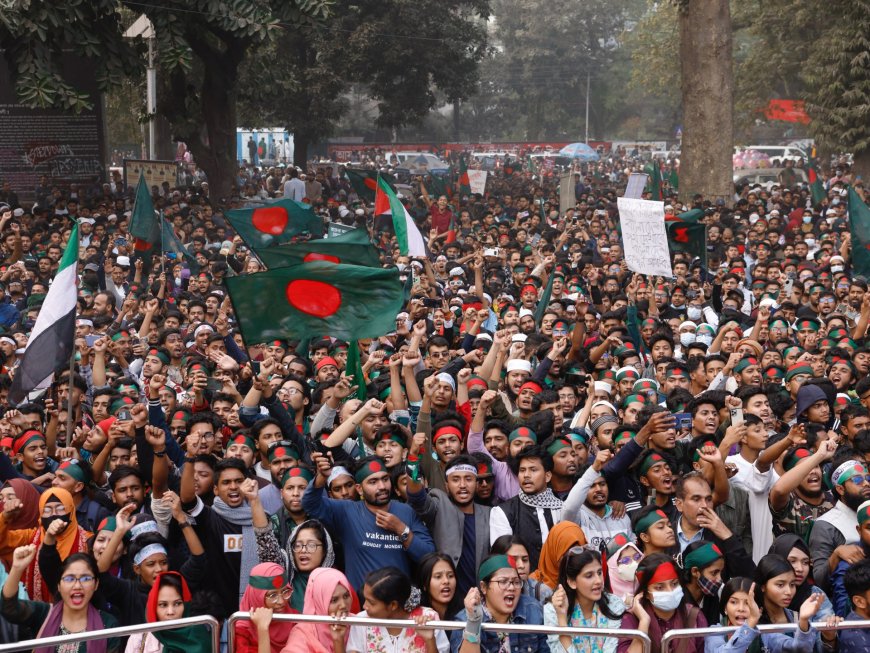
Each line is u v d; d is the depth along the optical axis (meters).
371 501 6.39
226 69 27.45
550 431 7.61
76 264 8.26
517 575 5.62
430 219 24.11
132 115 45.34
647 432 6.83
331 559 6.27
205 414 7.54
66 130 28.83
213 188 28.41
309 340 10.80
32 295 14.23
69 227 20.45
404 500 6.90
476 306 13.00
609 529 6.76
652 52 55.53
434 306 13.73
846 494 6.73
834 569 6.26
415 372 9.50
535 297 14.06
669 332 12.45
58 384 9.34
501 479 7.19
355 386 9.00
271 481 7.39
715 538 6.45
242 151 62.25
